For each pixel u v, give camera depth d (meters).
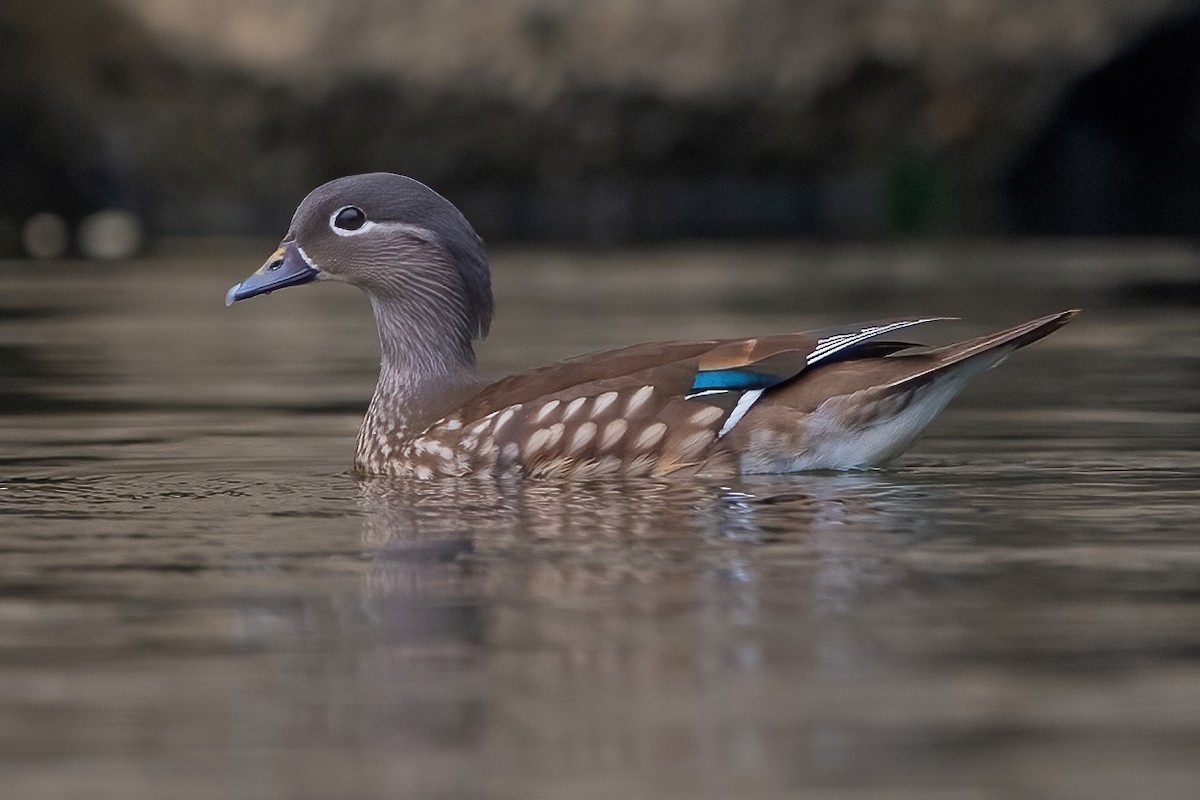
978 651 6.96
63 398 16.20
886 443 11.52
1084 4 36.06
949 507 10.16
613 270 27.52
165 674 6.79
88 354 19.61
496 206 37.19
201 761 5.86
